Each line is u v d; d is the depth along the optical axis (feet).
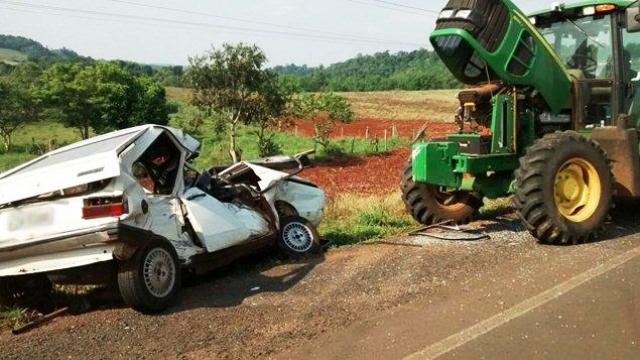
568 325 15.70
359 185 57.82
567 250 23.29
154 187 21.76
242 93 78.89
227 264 24.70
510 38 25.64
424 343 15.15
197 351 15.61
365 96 297.53
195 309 18.93
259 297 19.66
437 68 517.96
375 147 99.66
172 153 22.03
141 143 20.36
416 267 21.33
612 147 26.78
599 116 28.81
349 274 21.20
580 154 24.67
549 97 27.09
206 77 77.41
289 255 25.08
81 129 117.50
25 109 122.62
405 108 226.99
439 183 26.58
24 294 20.61
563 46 29.89
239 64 77.25
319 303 18.61
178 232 21.29
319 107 104.53
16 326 18.47
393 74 587.27
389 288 19.52
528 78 26.30
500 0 25.48
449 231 27.71
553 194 24.12
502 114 26.17
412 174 27.76
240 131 113.39
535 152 24.34
